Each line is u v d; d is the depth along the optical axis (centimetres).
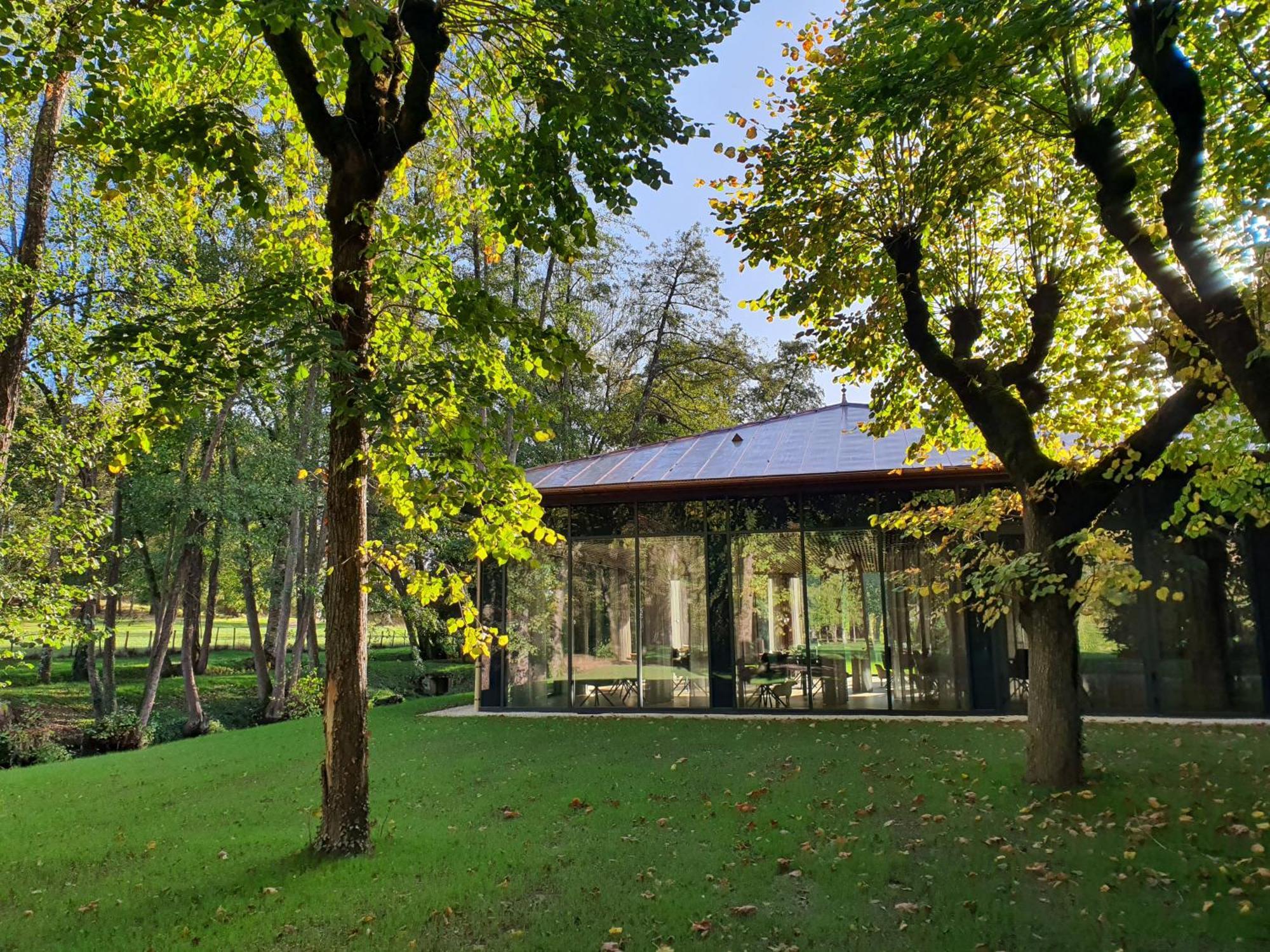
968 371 869
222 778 1015
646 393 3052
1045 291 880
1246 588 1238
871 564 1394
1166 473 1270
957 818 673
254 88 796
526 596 1546
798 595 1422
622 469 1594
